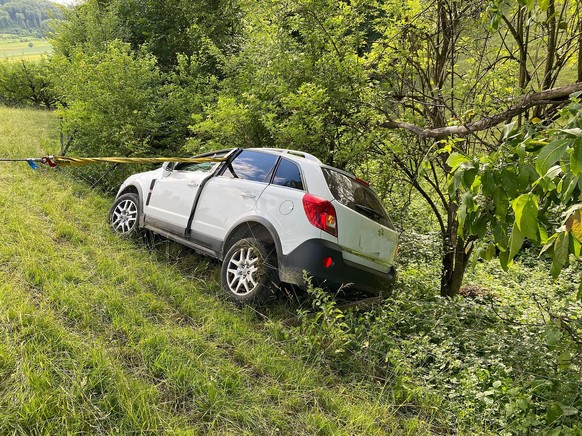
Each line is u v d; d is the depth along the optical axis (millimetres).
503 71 5172
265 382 3113
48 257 4133
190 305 3969
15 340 2650
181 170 5742
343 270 4141
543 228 2127
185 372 2828
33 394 2242
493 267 8336
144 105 9133
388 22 6492
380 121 6020
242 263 4469
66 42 17297
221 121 6840
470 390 3340
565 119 2420
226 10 12336
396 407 3168
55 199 6328
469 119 4668
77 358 2639
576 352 3174
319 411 2889
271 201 4441
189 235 5160
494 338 3959
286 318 4273
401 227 7230
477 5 4871
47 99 24094
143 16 13039
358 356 3707
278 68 6625
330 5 6477
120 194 6461
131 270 4461
